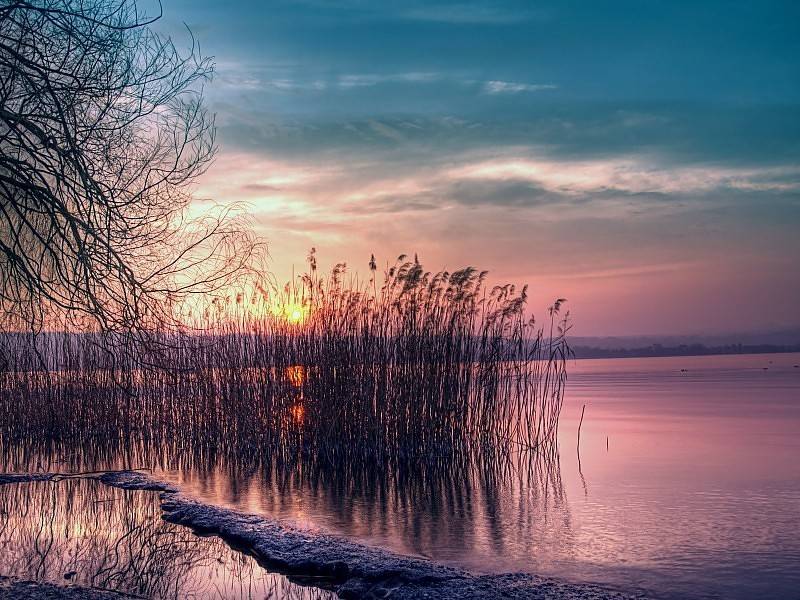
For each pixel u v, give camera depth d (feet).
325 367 50.65
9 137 26.22
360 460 48.93
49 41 27.02
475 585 22.53
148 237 28.89
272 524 31.30
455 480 42.57
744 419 70.79
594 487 39.01
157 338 29.94
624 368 250.78
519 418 50.72
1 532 31.76
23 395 57.36
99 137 27.09
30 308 28.22
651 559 25.54
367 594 22.72
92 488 41.37
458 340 49.32
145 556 28.07
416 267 50.11
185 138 30.94
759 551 26.40
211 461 50.62
